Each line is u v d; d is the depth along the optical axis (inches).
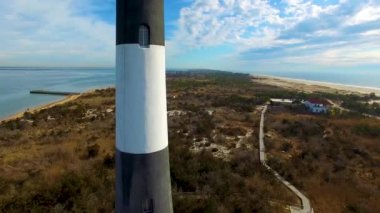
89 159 1024.2
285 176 998.4
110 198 609.3
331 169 1120.2
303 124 1971.0
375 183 1039.0
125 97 319.9
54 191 622.2
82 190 624.1
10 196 622.8
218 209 604.1
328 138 1654.8
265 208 678.5
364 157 1347.2
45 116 2094.0
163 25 328.8
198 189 728.3
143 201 336.5
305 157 1261.1
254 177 932.6
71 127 1692.9
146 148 327.9
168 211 363.9
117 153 342.3
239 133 1657.2
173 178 767.7
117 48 323.3
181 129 1653.5
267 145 1421.0
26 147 1213.1
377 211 812.6
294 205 787.4
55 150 1109.7
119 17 314.8
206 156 1045.8
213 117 2081.7
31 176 829.8
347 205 836.0
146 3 307.6
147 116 323.3
